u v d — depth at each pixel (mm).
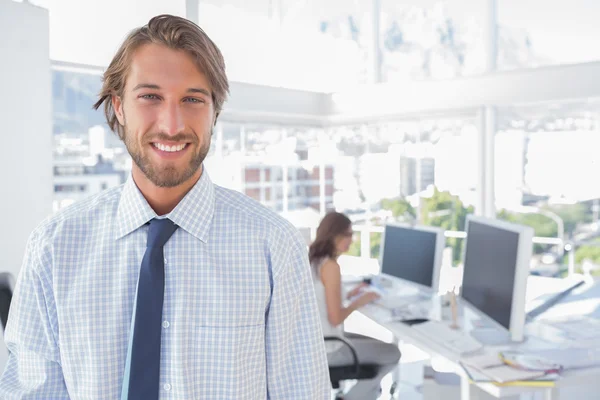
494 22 5809
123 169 8594
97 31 4492
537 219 6062
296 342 1049
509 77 5320
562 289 3488
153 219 979
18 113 3363
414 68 6473
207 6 5891
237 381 959
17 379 1029
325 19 6781
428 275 3250
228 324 967
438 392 2938
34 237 1008
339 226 3064
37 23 3471
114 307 972
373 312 3014
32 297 987
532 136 5645
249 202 1062
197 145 934
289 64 6598
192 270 977
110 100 1005
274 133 6516
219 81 956
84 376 966
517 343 2424
